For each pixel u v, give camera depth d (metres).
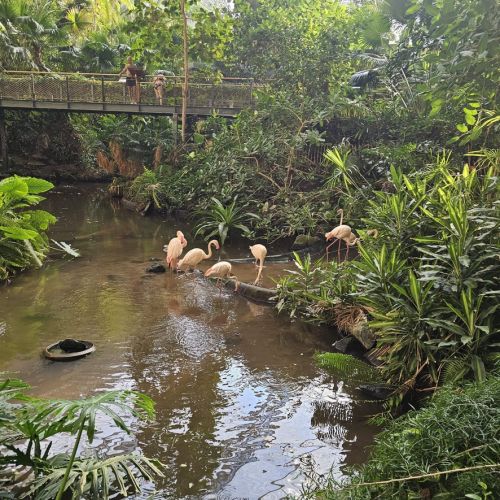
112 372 4.22
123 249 8.61
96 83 13.98
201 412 3.64
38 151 17.19
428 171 6.50
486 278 3.77
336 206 9.26
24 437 2.70
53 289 6.41
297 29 12.60
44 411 2.26
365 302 4.40
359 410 3.74
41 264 7.20
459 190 4.63
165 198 11.88
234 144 11.11
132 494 2.74
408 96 9.82
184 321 5.45
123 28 13.81
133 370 4.27
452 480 2.45
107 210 12.30
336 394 3.98
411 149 8.38
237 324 5.43
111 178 17.27
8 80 13.95
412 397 3.78
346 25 12.05
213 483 2.86
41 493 2.44
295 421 3.57
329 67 11.77
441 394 3.04
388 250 4.70
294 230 9.03
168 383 4.06
